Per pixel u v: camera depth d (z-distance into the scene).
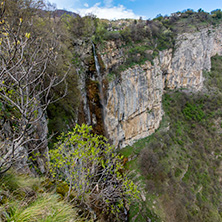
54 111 11.95
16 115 5.18
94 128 21.39
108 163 5.67
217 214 23.95
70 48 18.88
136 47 30.20
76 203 4.69
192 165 30.08
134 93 27.55
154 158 25.94
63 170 5.65
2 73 2.37
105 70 24.11
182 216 20.67
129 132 28.28
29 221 2.60
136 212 18.39
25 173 4.69
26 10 9.50
